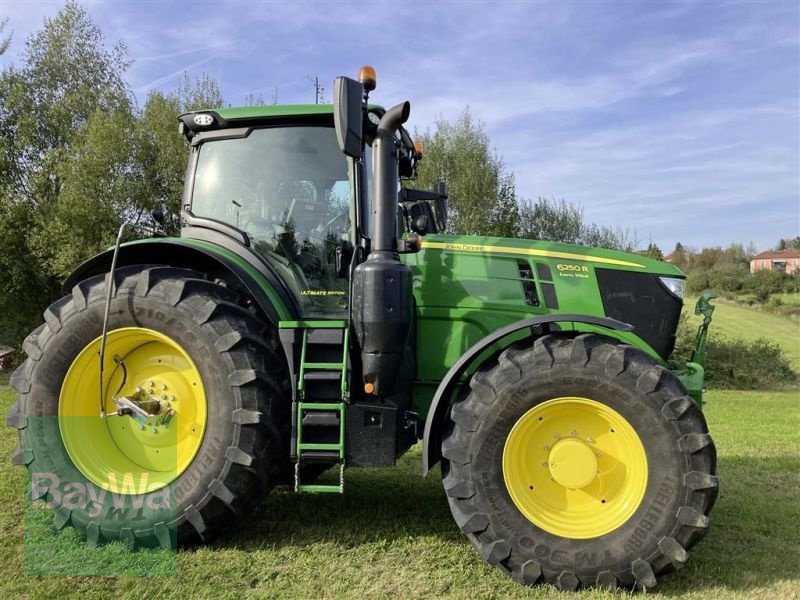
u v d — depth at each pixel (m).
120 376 3.57
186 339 3.37
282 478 3.60
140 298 3.42
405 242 3.38
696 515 2.93
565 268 3.78
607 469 3.13
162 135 15.72
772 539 3.75
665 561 2.93
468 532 3.09
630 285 3.75
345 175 3.71
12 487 4.27
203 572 3.07
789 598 2.93
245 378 3.30
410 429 3.60
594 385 3.05
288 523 3.80
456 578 3.06
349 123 3.07
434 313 3.76
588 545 2.98
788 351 20.48
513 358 3.17
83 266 3.72
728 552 3.51
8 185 14.81
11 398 9.23
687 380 3.68
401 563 3.24
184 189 3.93
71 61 16.08
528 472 3.17
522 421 3.11
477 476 3.09
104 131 14.68
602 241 23.92
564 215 23.89
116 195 14.84
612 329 3.31
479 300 3.74
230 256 3.64
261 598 2.82
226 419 3.30
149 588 2.89
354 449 3.34
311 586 2.95
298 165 3.77
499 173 22.86
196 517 3.30
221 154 3.87
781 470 5.62
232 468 3.28
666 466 2.98
